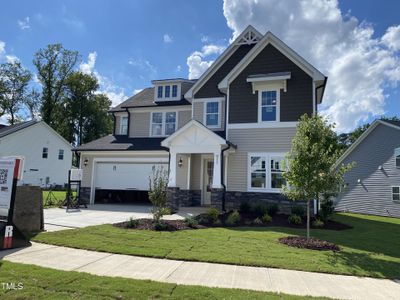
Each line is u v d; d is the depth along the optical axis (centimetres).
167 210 1000
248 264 583
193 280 486
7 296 388
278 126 1426
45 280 454
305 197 825
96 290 419
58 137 3756
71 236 788
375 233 1020
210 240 782
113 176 1741
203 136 1385
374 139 2061
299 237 845
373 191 2019
